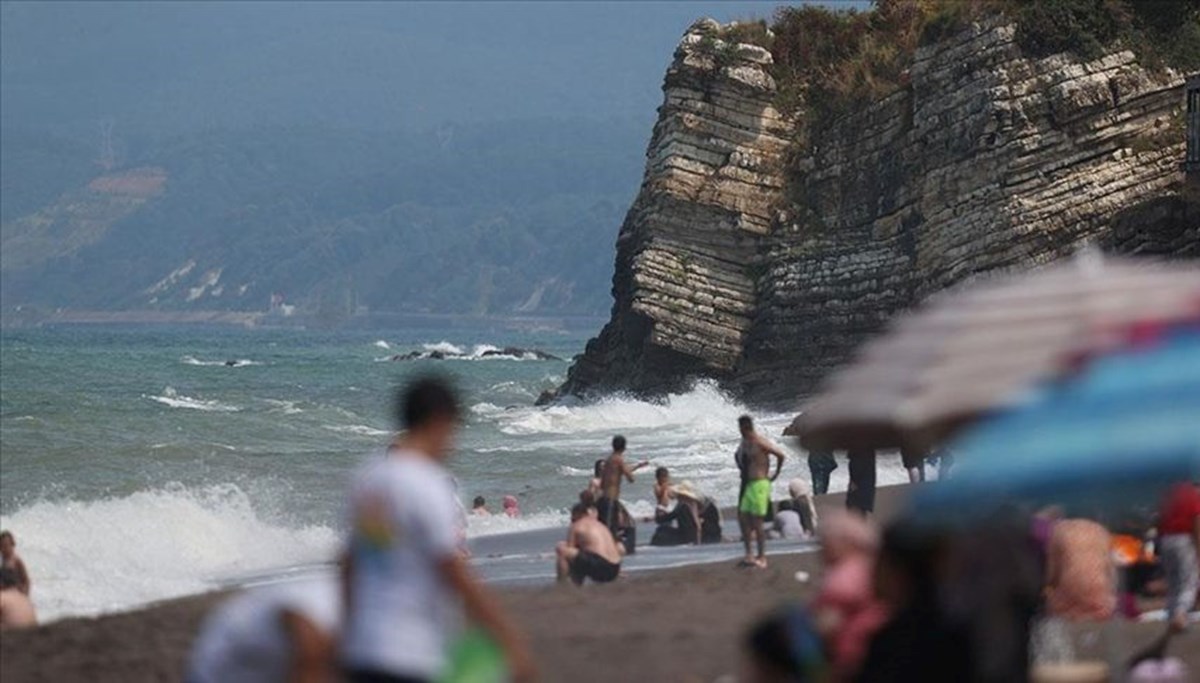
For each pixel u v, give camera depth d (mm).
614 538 70688
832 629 31531
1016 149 192375
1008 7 196000
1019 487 24578
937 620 29141
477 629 29031
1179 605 48531
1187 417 24500
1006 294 27641
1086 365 25016
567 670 44125
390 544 28062
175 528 94250
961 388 24859
